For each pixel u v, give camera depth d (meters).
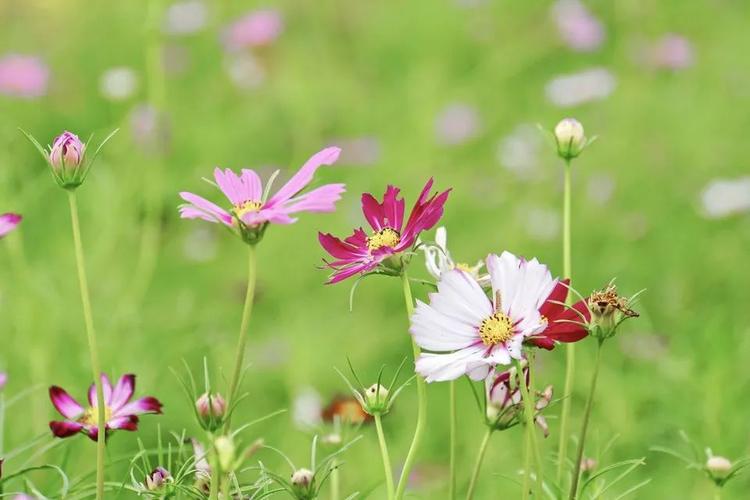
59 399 1.79
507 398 1.74
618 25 5.32
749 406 2.41
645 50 4.84
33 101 4.22
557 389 2.63
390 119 4.73
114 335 2.59
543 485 1.78
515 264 1.70
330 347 3.02
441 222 3.90
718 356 2.36
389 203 1.75
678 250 3.47
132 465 1.75
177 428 2.47
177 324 2.84
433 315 1.69
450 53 5.27
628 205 3.90
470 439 2.45
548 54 5.17
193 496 1.73
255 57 4.83
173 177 3.76
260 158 4.39
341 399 2.08
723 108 4.48
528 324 1.68
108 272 3.09
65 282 2.95
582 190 4.08
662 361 2.51
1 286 2.71
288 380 2.76
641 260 3.50
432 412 2.68
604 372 2.62
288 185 1.71
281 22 4.85
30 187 2.97
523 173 4.12
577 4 5.06
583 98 4.47
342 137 4.58
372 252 1.71
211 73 4.98
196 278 3.46
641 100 4.50
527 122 4.65
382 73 5.24
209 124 4.38
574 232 3.76
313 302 3.33
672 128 4.38
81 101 4.44
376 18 5.48
